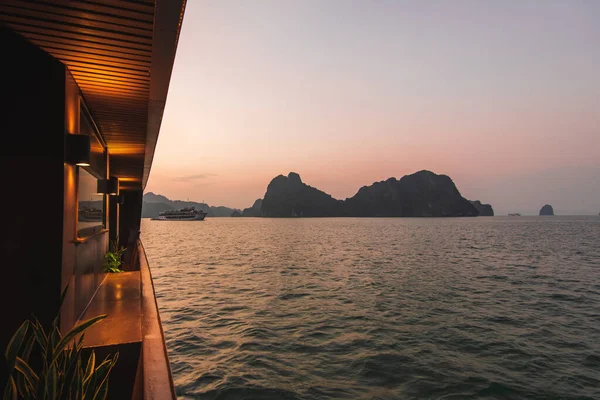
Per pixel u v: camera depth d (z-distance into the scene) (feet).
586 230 301.84
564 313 37.93
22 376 6.82
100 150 20.21
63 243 9.87
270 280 57.21
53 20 8.55
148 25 8.74
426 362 23.30
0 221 9.30
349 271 69.15
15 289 9.25
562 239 188.75
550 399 18.92
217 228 405.18
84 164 11.35
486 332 30.40
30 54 9.82
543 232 270.05
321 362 22.97
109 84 12.53
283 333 28.91
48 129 9.86
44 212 9.61
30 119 9.72
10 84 9.64
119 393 10.52
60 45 9.66
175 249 122.83
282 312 36.01
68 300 10.72
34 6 7.98
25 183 9.52
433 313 36.68
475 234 243.19
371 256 100.73
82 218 13.35
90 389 7.44
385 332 29.60
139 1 7.77
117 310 14.49
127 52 10.11
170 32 8.90
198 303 40.11
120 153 25.50
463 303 41.91
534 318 35.53
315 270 70.28
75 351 7.70
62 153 9.96
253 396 18.42
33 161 9.62
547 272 71.46
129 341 10.85
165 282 54.75
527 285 55.67
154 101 14.32
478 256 102.58
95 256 17.38
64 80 10.31
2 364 8.94
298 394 18.70
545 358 24.63
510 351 25.88
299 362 22.91
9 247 9.30
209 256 98.37
